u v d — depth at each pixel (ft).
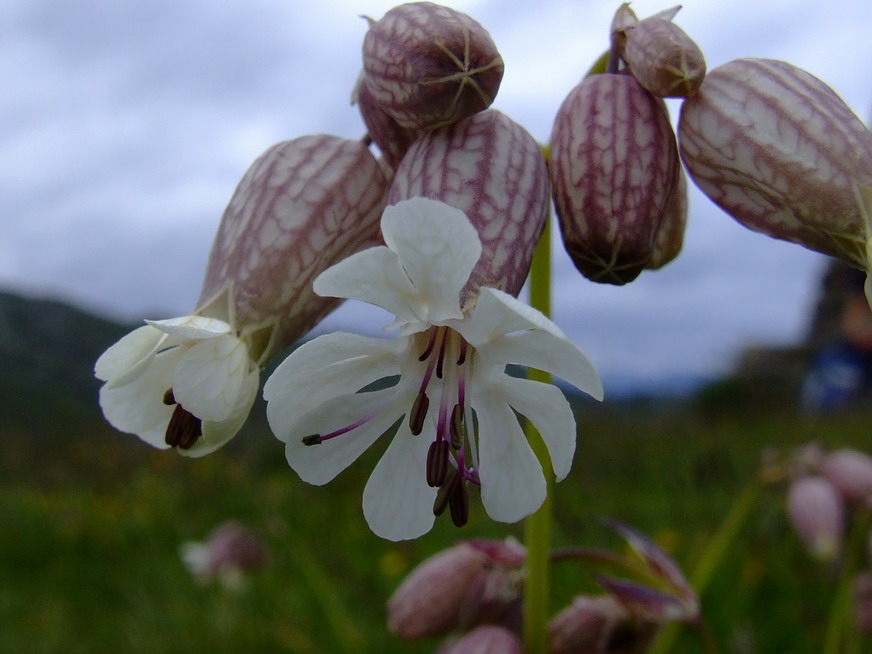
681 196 0.17
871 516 0.28
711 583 0.36
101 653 0.40
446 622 0.18
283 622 0.38
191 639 0.39
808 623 0.32
